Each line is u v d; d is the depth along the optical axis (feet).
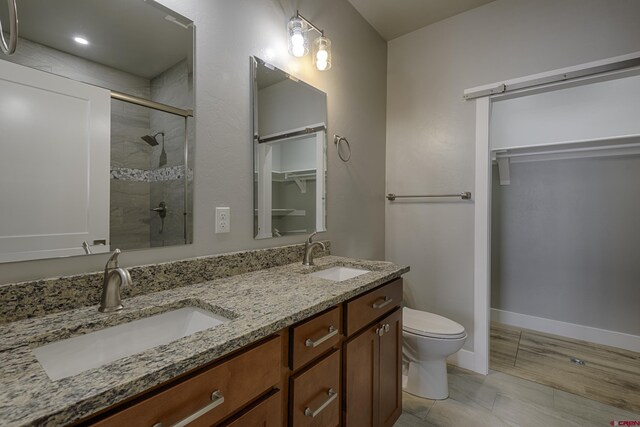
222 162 4.42
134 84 3.55
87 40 3.21
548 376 7.00
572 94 7.89
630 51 5.68
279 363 2.82
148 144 3.66
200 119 4.14
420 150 8.04
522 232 10.12
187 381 2.10
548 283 9.69
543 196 9.78
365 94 7.68
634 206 8.50
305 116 5.89
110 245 3.34
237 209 4.63
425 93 7.97
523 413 5.70
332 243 6.64
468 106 7.34
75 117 3.12
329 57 5.80
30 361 2.04
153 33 3.70
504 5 6.91
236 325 2.59
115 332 2.76
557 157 9.45
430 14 7.48
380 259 8.32
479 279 7.15
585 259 9.13
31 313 2.71
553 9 6.39
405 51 8.30
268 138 5.10
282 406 2.96
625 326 8.55
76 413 1.56
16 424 1.40
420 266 8.04
